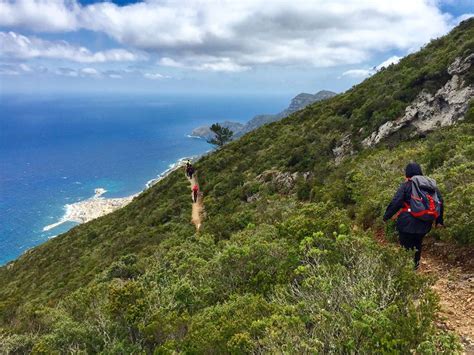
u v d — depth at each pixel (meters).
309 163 24.59
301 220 6.87
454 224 6.33
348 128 26.25
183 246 13.68
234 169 32.94
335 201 10.99
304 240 5.46
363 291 3.79
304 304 3.98
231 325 4.11
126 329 5.70
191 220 25.81
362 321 3.18
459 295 5.04
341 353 3.06
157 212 29.75
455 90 20.39
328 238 5.61
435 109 20.94
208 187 31.56
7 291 27.23
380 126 22.98
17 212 128.00
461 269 5.73
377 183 10.44
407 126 21.44
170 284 7.68
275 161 28.88
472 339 3.99
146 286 8.12
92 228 36.31
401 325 3.08
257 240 7.32
